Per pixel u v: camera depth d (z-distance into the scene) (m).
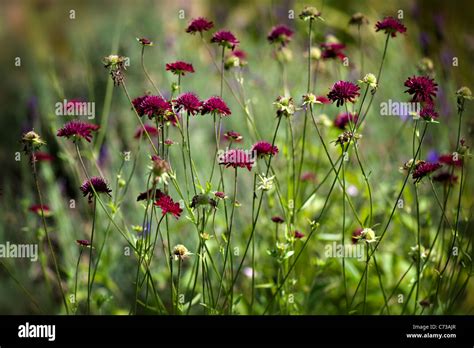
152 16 7.62
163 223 4.55
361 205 4.60
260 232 4.30
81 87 6.38
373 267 4.21
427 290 3.95
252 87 5.54
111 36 7.08
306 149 4.57
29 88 6.74
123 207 4.89
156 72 6.68
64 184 5.11
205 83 6.38
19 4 7.95
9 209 5.00
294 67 6.00
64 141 5.07
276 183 3.40
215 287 4.16
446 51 5.20
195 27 3.38
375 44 6.61
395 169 4.89
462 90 3.20
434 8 6.29
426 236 4.15
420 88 2.98
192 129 5.66
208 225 4.38
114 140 5.39
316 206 4.56
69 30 7.52
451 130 4.95
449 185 3.34
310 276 4.20
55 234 4.86
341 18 7.80
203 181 4.91
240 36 7.77
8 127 6.26
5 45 7.55
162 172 2.70
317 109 5.47
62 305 4.09
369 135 5.49
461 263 3.40
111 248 4.54
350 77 5.94
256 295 4.03
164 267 4.53
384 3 6.92
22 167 5.32
